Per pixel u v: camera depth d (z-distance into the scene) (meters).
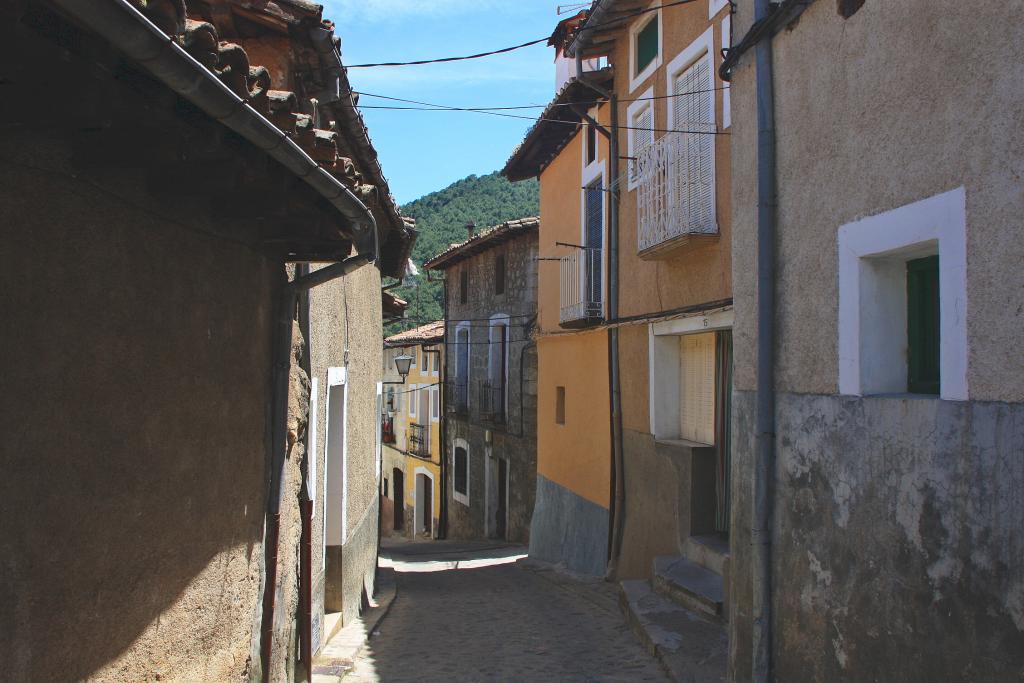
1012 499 2.99
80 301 2.85
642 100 9.63
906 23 3.65
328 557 8.38
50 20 2.18
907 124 3.64
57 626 2.71
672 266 8.84
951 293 3.35
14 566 2.48
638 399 10.00
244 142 3.23
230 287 4.26
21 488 2.52
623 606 8.62
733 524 5.33
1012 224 3.02
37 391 2.60
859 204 4.00
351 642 7.71
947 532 3.34
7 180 2.46
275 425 5.13
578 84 11.06
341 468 8.45
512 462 17.98
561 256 13.37
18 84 2.35
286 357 5.18
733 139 5.37
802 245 4.53
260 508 4.94
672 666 6.30
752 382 5.10
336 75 6.02
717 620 7.32
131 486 3.20
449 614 9.80
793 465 4.59
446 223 50.59
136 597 3.25
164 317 3.49
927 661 3.45
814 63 4.41
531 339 16.88
